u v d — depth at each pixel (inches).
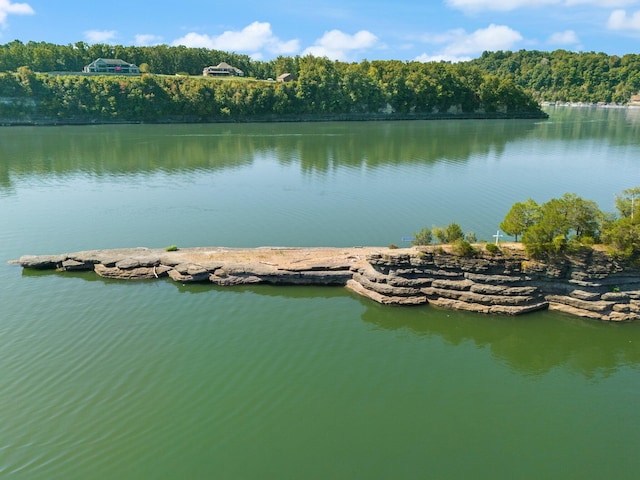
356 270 1836.9
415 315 1662.2
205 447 1129.4
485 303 1648.6
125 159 4259.4
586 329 1563.7
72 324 1600.6
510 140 5452.8
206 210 2763.3
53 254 2169.0
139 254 2012.8
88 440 1143.0
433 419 1219.2
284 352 1466.5
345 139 5531.5
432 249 1679.4
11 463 1077.8
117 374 1360.7
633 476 1054.4
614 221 1635.1
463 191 3078.2
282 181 3422.7
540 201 2837.1
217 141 5349.4
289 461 1094.4
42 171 3750.0
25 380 1330.0
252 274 1852.9
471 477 1052.5
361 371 1392.7
